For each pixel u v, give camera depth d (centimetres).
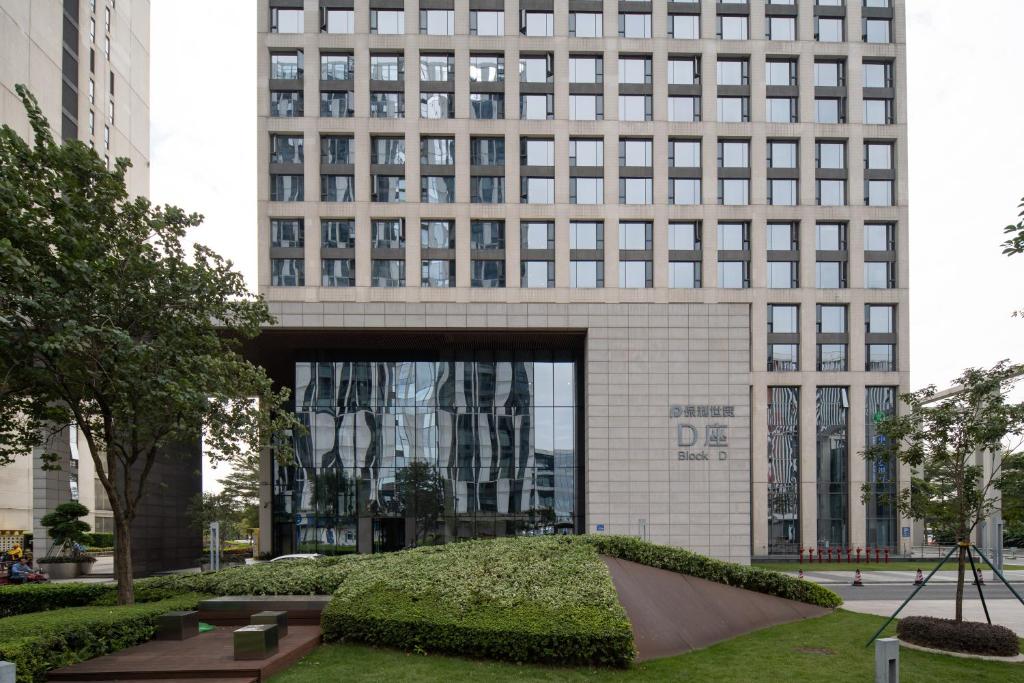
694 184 4653
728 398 3406
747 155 4719
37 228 1430
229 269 1930
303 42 4519
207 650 1163
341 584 1487
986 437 1324
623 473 3356
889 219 4719
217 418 1811
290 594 1569
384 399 3850
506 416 3838
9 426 1744
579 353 3900
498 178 4562
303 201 4434
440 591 1303
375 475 3781
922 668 1212
